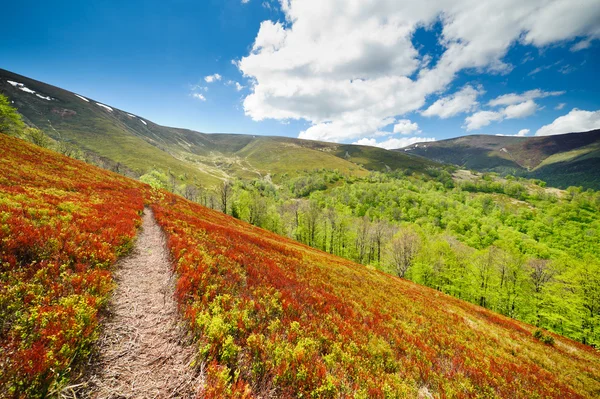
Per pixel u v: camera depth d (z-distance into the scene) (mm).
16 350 4633
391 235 76625
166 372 5422
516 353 15281
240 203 71250
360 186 187750
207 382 5277
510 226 118562
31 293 5984
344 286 18922
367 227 71375
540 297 42406
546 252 77562
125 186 34594
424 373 9633
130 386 4840
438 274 50000
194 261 12141
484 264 47656
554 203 159250
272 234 45625
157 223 21000
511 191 194000
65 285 7148
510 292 44906
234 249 18312
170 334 6730
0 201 10984
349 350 9117
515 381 10984
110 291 8031
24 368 4203
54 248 8484
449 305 24438
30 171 20875
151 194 36938
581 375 14461
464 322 19016
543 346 18969
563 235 100875
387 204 147625
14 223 8844
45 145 74438
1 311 5250
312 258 26656
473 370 10875
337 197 164375
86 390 4527
